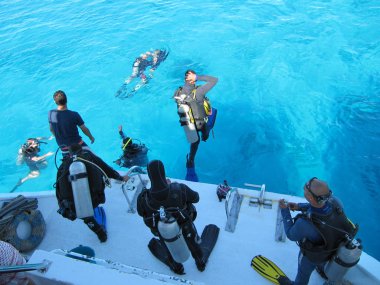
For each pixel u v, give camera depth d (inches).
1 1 567.8
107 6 528.4
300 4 478.6
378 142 291.6
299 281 142.7
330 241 120.6
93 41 450.3
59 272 103.0
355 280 153.8
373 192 256.2
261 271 160.9
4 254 109.3
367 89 339.9
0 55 438.6
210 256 171.3
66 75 401.4
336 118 315.3
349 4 465.7
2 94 385.7
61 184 160.1
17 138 340.2
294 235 126.4
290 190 262.1
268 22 446.6
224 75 372.5
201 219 189.0
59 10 530.0
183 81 374.9
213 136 299.3
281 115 323.3
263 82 359.3
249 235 177.8
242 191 198.5
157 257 173.8
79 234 192.4
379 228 234.7
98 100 366.0
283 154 291.3
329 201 121.3
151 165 127.0
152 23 472.1
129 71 398.9
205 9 493.0
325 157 283.7
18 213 181.6
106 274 102.5
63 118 222.5
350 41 399.2
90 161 162.9
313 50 391.5
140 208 136.0
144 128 333.1
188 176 264.7
